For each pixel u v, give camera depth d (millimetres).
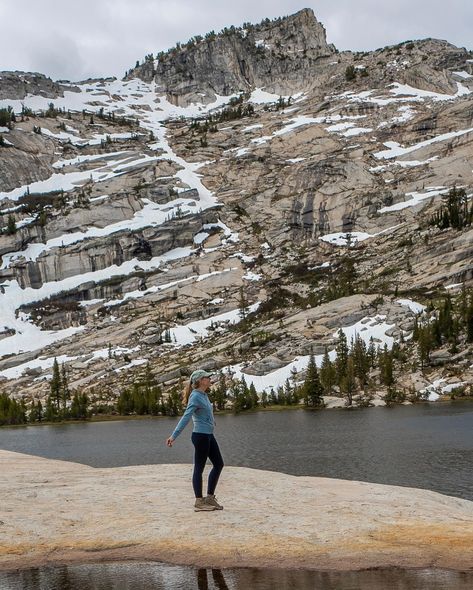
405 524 14516
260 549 12945
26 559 12852
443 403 138625
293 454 78000
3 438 127438
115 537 13938
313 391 152500
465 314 168375
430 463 65625
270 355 186750
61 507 16547
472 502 19906
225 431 111438
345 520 14828
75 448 101250
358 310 193875
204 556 12703
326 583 11164
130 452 91500
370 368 168250
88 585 11375
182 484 19656
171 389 180500
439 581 11148
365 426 105438
